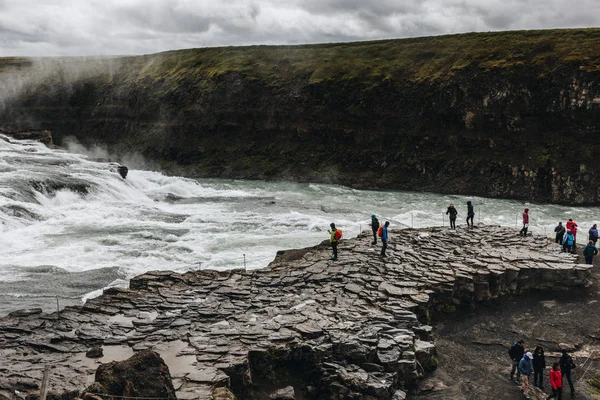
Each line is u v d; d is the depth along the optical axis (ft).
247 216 162.09
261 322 72.49
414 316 75.41
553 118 225.97
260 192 229.66
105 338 66.69
